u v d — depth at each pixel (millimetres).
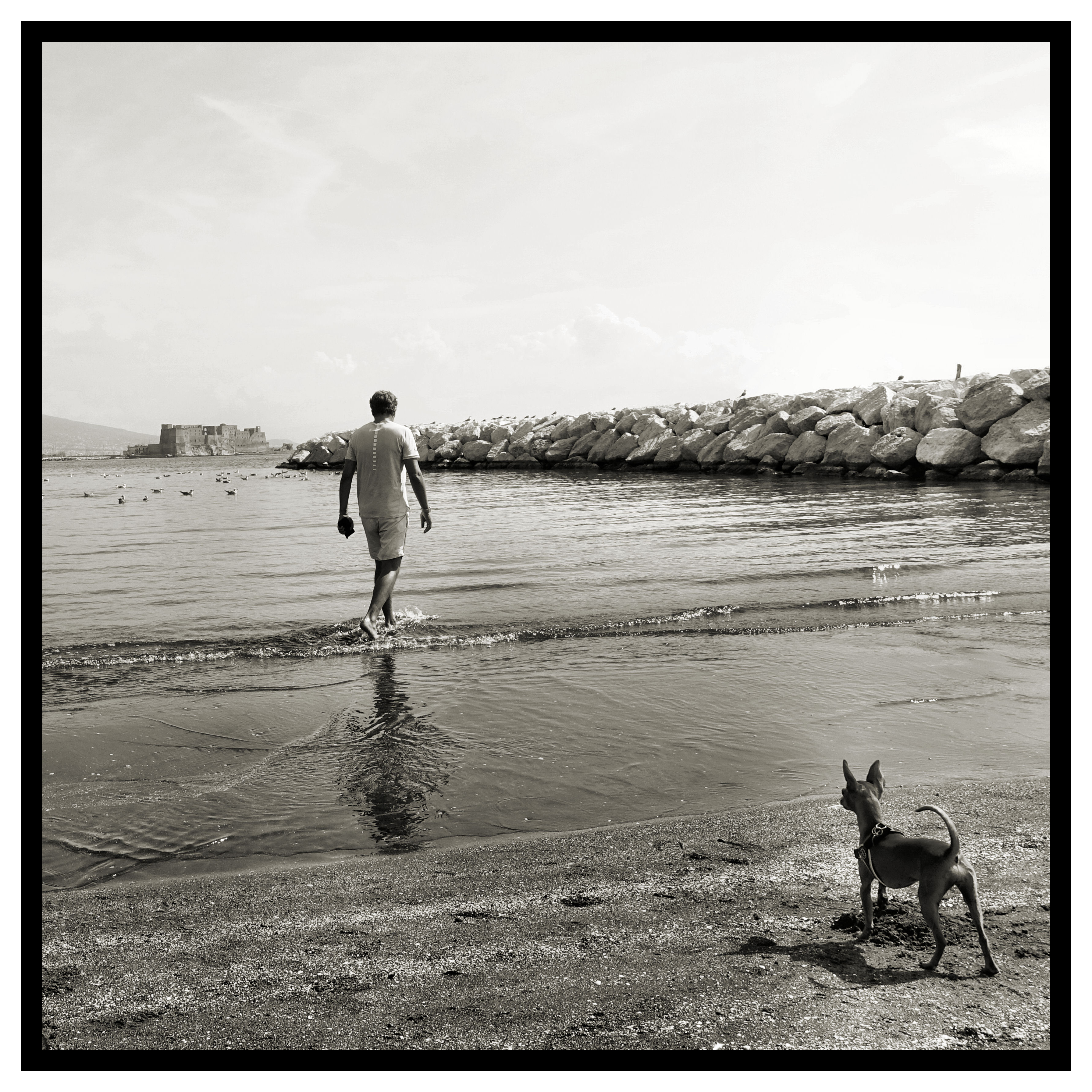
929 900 2471
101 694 6059
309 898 3162
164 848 3682
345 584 10602
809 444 31219
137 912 3070
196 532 18297
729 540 13930
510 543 14242
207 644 7539
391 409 8016
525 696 5820
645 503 22031
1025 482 24188
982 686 5875
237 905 3113
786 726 5133
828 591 9352
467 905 3049
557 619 8273
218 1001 2459
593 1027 2244
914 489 23531
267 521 21328
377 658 7035
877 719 5227
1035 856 3229
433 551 13469
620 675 6301
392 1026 2295
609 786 4285
